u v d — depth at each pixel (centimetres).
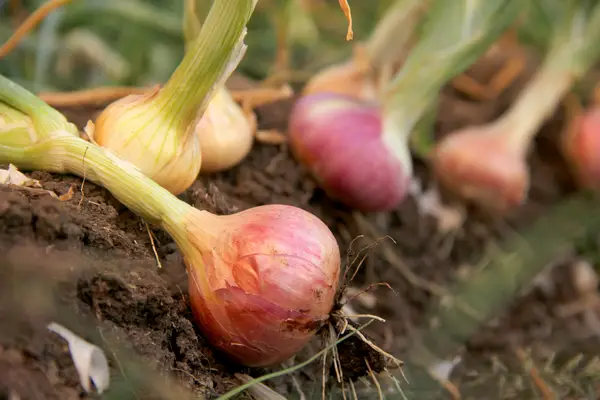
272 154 61
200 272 48
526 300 69
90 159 48
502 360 61
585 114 77
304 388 52
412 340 61
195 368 48
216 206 53
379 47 66
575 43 73
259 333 47
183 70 49
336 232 61
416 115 62
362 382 51
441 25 62
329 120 60
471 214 71
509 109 77
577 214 75
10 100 48
